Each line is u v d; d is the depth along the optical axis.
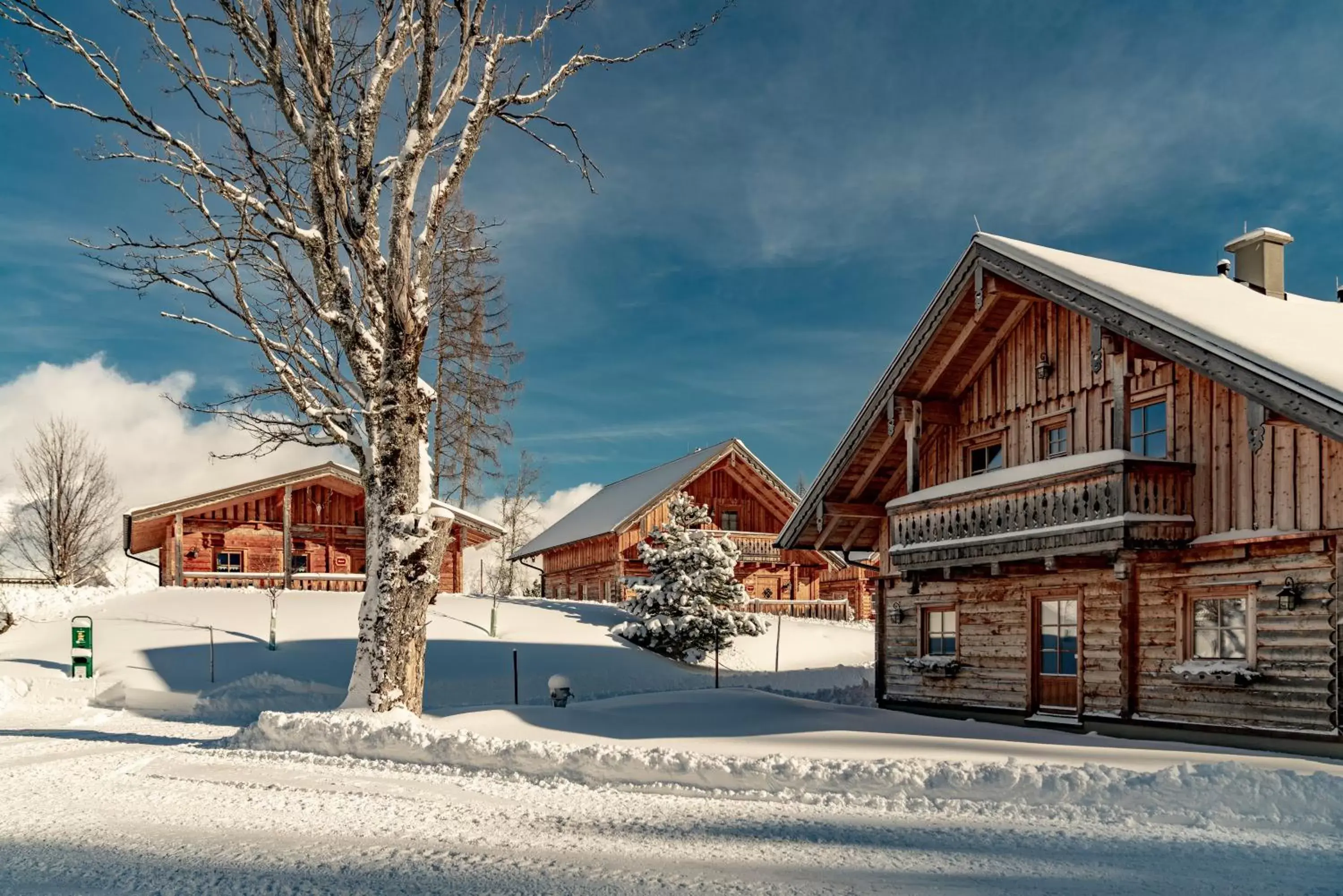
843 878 6.66
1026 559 15.72
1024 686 17.17
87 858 7.25
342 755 13.22
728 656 30.73
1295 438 12.69
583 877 6.67
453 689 23.81
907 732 14.25
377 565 15.40
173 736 16.84
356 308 15.94
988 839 7.98
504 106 16.55
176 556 33.59
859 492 20.81
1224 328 12.48
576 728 14.37
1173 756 11.32
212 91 15.34
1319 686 12.20
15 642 26.08
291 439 16.05
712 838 7.99
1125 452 13.90
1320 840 7.90
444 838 8.00
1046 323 17.38
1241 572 13.33
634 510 38.19
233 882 6.52
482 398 40.28
